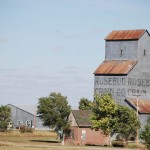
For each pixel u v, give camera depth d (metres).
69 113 145.75
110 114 135.12
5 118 194.12
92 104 138.00
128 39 170.62
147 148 109.00
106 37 174.75
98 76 171.50
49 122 143.00
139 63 169.38
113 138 146.75
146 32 171.62
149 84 170.38
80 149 109.31
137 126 133.88
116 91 167.75
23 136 185.50
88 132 145.75
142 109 158.88
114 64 171.75
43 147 111.19
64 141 145.25
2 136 181.88
